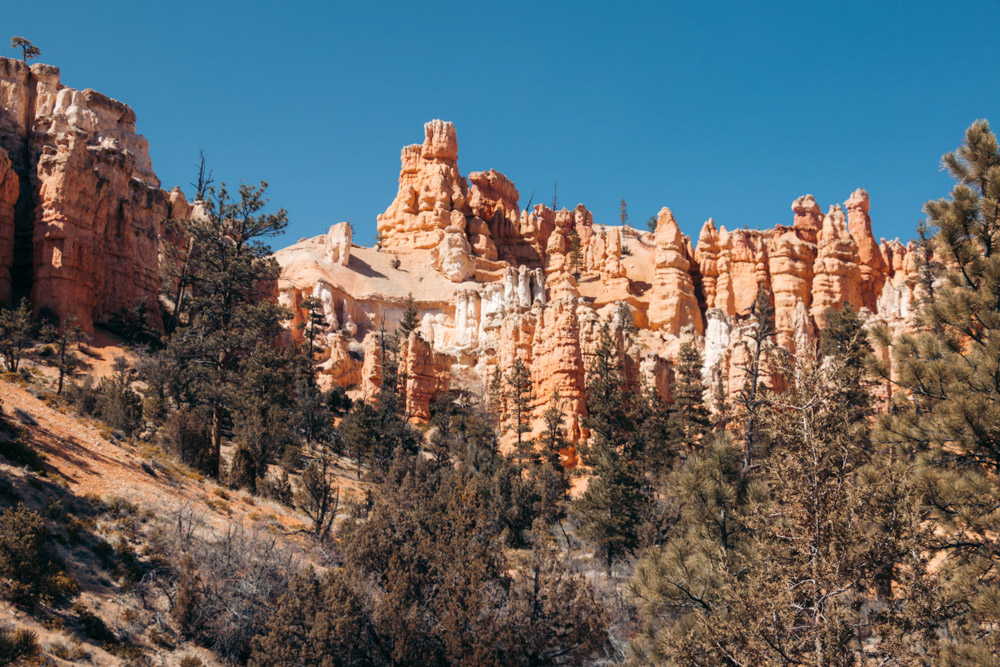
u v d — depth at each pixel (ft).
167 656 86.17
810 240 493.77
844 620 62.69
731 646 66.18
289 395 232.73
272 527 128.67
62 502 104.17
